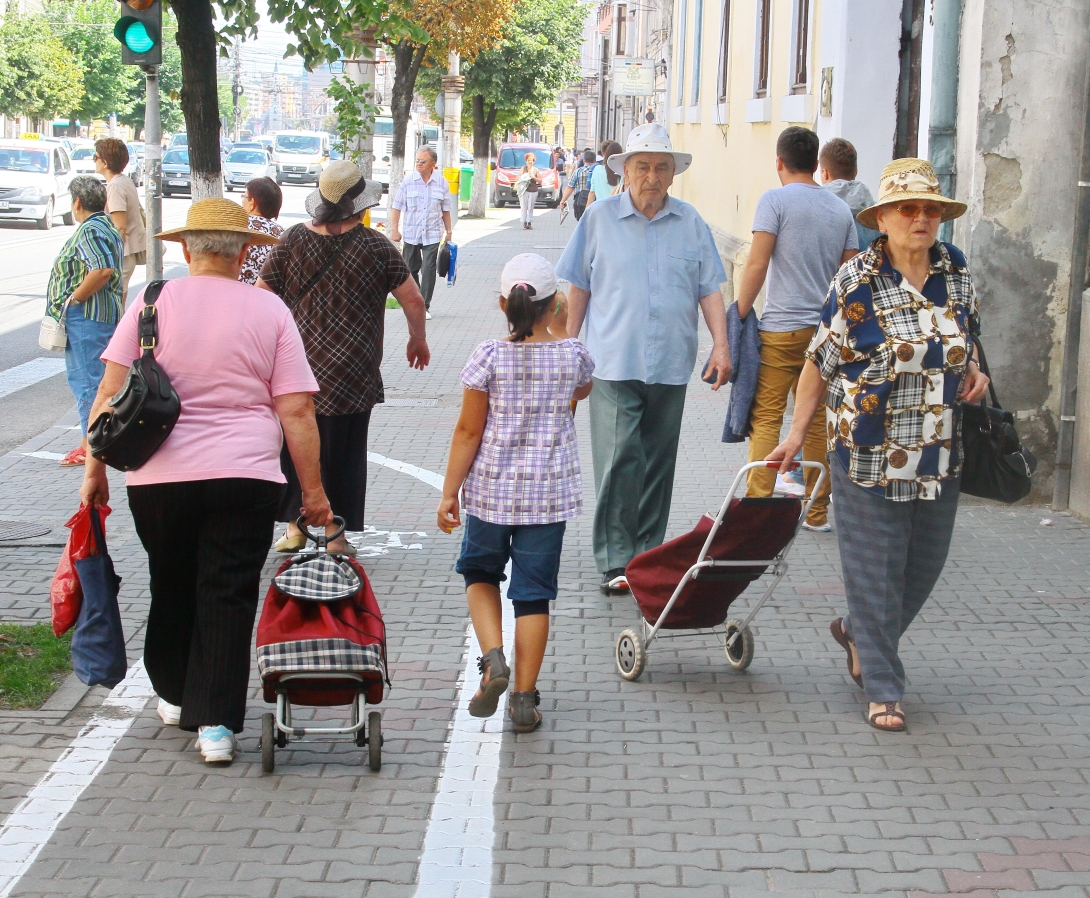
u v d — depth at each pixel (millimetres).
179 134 71438
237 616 6016
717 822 5664
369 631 5965
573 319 8828
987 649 7891
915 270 6375
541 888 5098
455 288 28203
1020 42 10547
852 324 6367
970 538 10195
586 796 5895
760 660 7691
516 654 6590
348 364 8797
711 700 7066
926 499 6453
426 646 7773
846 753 6410
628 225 8664
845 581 6691
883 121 13414
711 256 8828
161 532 5980
